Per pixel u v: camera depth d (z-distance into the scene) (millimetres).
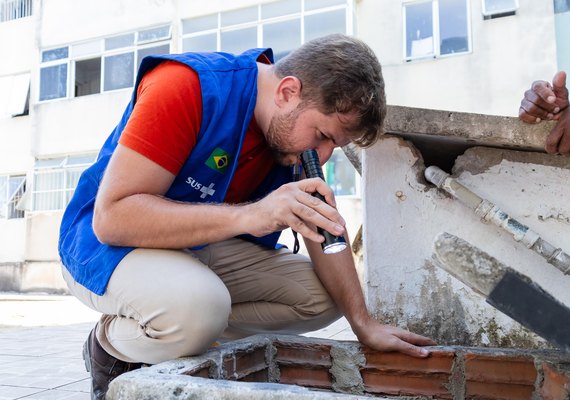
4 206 10695
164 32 9719
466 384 1275
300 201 1041
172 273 1117
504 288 1029
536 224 1489
